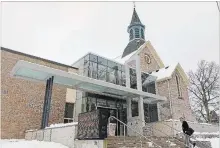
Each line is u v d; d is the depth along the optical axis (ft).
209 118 108.27
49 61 67.97
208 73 116.06
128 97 62.95
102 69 68.13
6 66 59.11
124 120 63.62
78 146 31.48
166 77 75.36
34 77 46.16
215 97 110.01
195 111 115.75
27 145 31.91
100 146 28.04
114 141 33.83
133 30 122.31
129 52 110.63
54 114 62.44
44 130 41.88
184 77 82.89
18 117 56.95
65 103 66.08
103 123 29.58
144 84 79.82
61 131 36.01
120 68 73.67
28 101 59.93
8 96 56.95
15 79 59.57
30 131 51.24
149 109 73.92
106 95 61.67
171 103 72.08
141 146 34.50
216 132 63.21
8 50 60.95
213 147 45.44
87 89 54.65
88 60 66.49
